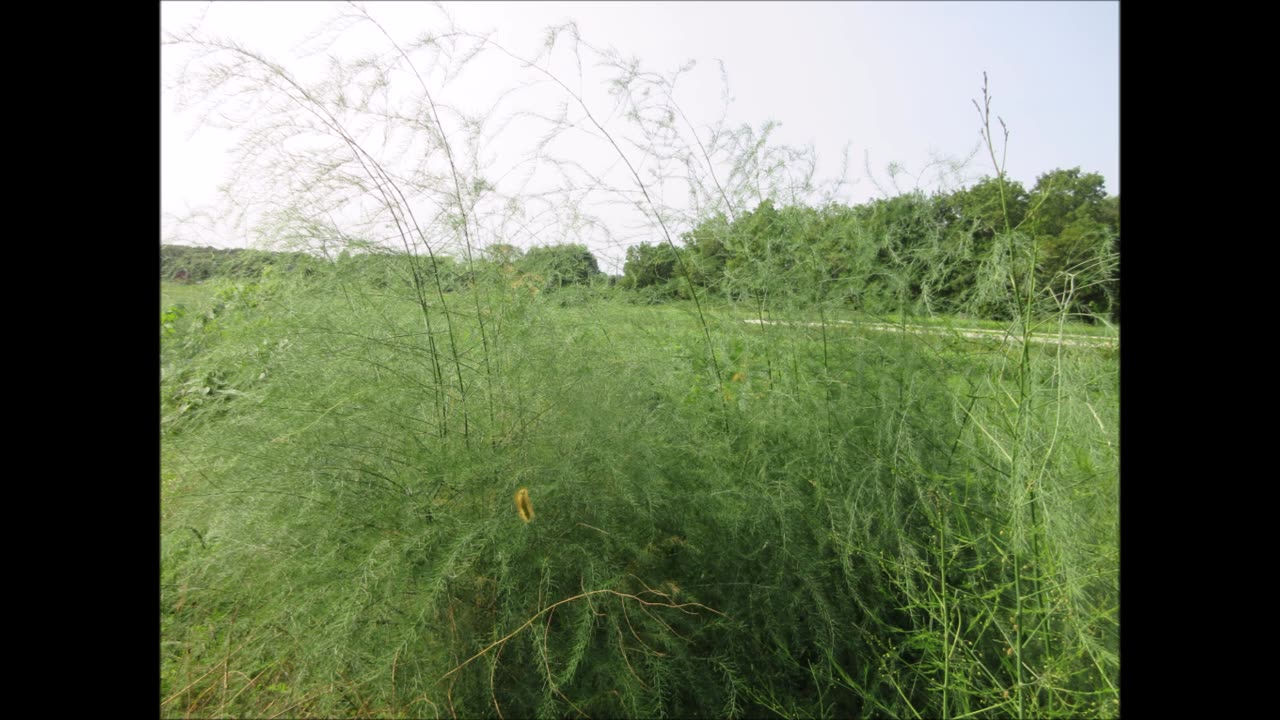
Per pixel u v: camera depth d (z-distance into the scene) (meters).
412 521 2.00
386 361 2.19
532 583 2.02
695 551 2.24
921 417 2.47
